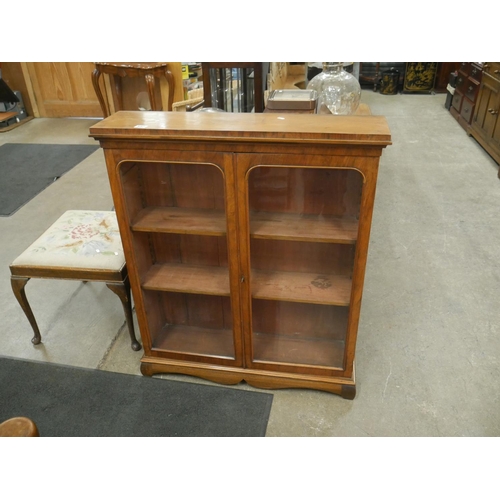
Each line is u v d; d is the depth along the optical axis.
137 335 2.07
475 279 2.38
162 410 1.71
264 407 1.71
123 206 1.50
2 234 2.90
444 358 1.91
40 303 2.30
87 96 5.12
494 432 1.60
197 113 1.46
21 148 4.38
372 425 1.64
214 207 1.62
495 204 3.14
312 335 1.85
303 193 1.51
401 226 2.88
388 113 5.16
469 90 4.41
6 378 1.86
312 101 1.71
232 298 1.61
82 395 1.78
